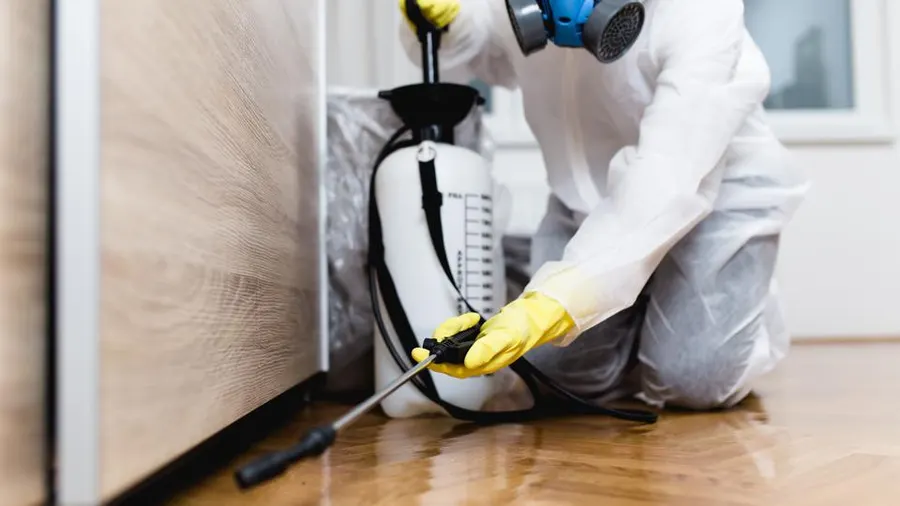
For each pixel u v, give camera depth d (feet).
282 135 2.63
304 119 3.08
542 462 2.21
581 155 3.55
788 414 3.17
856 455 2.30
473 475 2.04
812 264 7.30
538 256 4.00
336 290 3.79
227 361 1.93
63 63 1.19
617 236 2.58
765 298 3.27
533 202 6.98
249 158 2.16
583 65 3.32
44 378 1.24
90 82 1.19
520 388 3.50
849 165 7.30
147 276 1.41
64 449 1.19
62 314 1.18
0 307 1.12
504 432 2.75
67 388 1.19
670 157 2.64
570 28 2.52
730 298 3.19
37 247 1.22
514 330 2.31
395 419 3.07
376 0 5.63
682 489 1.88
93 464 1.20
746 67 2.88
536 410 2.98
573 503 1.74
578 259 2.56
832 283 7.32
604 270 2.52
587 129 3.51
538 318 2.41
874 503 1.76
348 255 3.72
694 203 2.66
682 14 2.80
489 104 7.30
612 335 3.61
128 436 1.32
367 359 3.96
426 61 3.19
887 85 7.30
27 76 1.19
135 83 1.35
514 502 1.75
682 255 3.21
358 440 2.60
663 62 2.87
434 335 2.38
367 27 5.44
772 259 3.30
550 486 1.91
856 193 7.30
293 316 2.83
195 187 1.68
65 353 1.19
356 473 2.08
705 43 2.73
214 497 1.84
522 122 7.14
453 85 3.01
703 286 3.18
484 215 3.09
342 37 5.11
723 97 2.71
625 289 2.58
